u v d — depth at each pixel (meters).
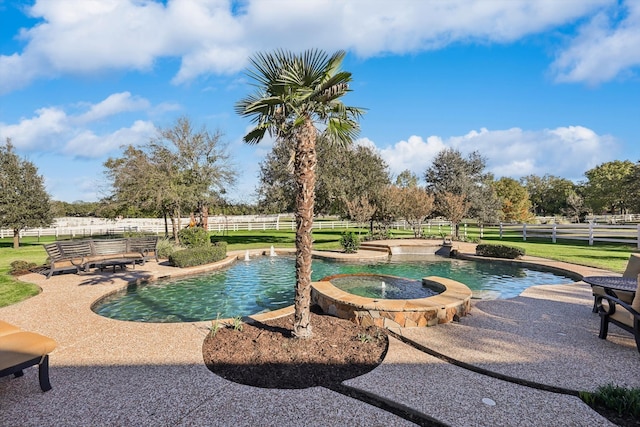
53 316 6.41
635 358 4.40
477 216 24.94
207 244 15.79
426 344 4.91
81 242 10.78
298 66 4.76
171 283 10.34
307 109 4.88
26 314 6.53
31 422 3.07
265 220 36.16
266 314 6.44
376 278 9.41
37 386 3.74
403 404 3.32
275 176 21.06
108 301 8.31
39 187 20.36
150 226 32.81
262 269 12.74
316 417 3.13
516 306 6.97
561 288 8.64
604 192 45.53
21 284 9.11
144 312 7.49
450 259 15.36
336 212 22.64
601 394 3.33
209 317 7.18
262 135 5.82
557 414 3.16
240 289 9.64
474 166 27.06
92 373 4.07
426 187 28.23
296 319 5.06
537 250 16.55
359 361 4.38
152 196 18.52
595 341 5.02
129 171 20.25
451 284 7.71
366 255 15.19
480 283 10.48
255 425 3.01
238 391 3.62
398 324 5.77
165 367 4.22
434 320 5.84
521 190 42.50
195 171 19.75
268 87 5.10
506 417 3.11
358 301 6.20
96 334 5.44
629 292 5.10
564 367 4.14
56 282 9.38
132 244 12.09
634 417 3.10
